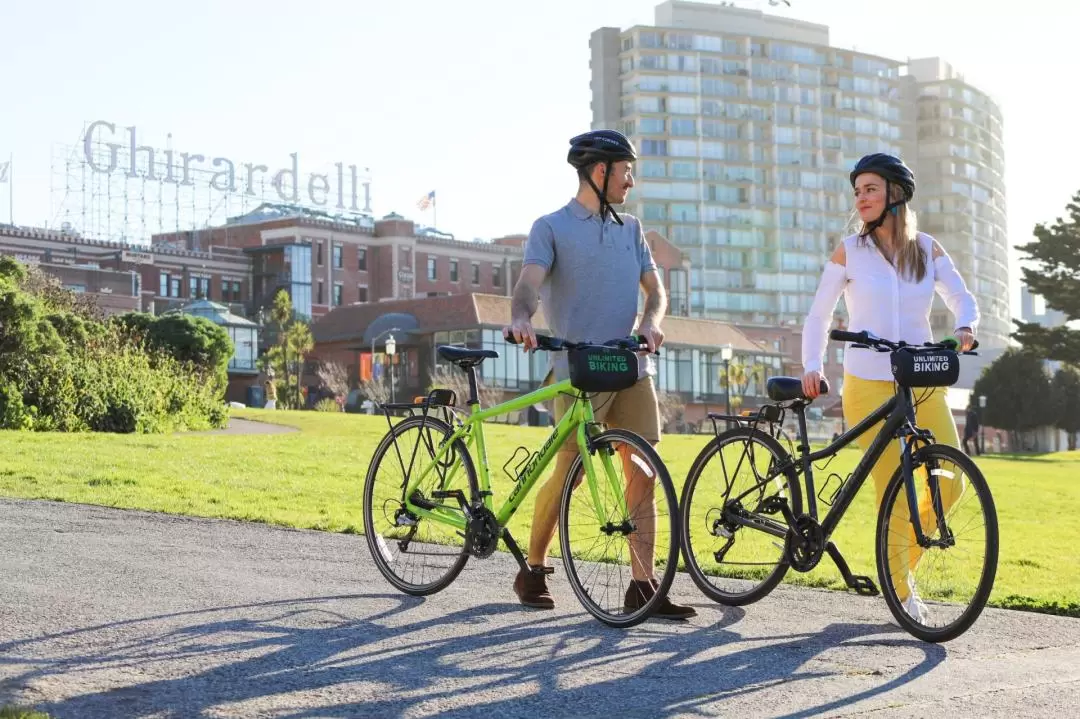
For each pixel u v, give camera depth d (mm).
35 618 4277
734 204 135875
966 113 158750
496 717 3227
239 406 42219
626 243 5172
